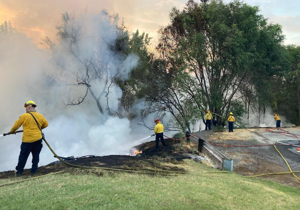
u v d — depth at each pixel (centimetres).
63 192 435
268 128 1922
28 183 494
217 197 512
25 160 576
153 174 648
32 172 579
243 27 1934
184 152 1144
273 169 944
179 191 507
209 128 1834
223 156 934
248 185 674
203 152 1156
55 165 670
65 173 573
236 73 1984
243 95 2288
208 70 1981
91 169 621
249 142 1362
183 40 1933
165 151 1155
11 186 475
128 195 437
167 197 455
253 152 1159
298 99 2973
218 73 2019
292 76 2830
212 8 1914
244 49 1969
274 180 832
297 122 3181
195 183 608
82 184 484
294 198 624
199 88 1959
